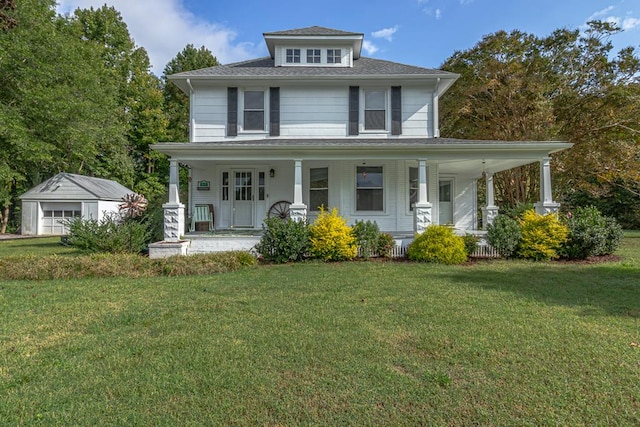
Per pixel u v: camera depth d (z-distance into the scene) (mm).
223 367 2943
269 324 3990
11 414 2307
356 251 9102
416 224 9578
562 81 15547
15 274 6727
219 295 5395
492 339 3486
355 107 11367
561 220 9609
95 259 7480
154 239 10812
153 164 30531
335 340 3494
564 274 6922
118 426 2197
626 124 14078
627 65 14633
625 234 17094
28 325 4023
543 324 3924
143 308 4703
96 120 20281
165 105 32125
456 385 2635
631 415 2273
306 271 7438
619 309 4520
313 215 11422
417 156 9555
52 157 18719
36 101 15688
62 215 19906
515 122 15281
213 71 11453
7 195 20938
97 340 3555
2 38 14875
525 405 2383
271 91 11359
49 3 17953
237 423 2227
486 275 6859
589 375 2766
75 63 18188
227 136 11273
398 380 2709
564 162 14391
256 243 9617
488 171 12977
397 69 11875
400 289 5684
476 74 16250
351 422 2232
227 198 11688
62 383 2701
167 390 2598
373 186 11195
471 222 13000
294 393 2549
